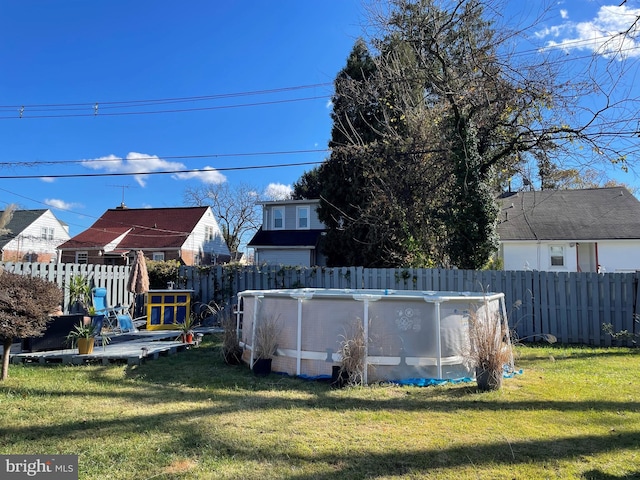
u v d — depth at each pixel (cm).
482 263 1164
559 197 1975
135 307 1230
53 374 574
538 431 363
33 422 382
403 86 1403
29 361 652
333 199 1703
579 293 903
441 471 290
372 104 1530
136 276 1017
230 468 293
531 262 1758
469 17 1098
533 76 1077
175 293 1059
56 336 716
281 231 2466
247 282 1152
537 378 559
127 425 375
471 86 1137
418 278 1020
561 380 548
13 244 3250
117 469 291
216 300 1167
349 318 551
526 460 307
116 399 457
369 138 1647
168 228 3072
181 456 312
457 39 1159
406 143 1310
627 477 281
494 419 394
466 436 352
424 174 1284
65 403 440
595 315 888
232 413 410
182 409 423
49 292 541
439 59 1185
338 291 806
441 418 397
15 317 505
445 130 1261
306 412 414
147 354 680
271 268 1136
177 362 664
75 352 673
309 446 330
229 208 4291
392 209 1316
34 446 329
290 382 535
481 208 1142
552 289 920
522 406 435
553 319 914
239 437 348
